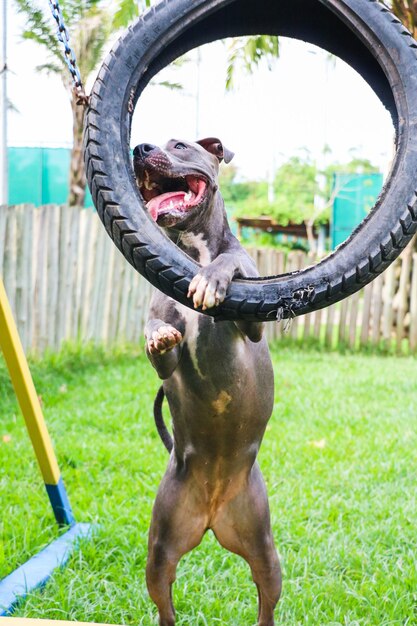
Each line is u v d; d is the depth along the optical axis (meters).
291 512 5.39
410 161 3.00
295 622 4.07
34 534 4.98
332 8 3.08
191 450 3.58
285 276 3.01
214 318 3.06
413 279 12.47
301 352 12.35
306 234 24.22
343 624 4.10
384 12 3.07
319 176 24.98
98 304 10.62
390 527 5.12
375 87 3.39
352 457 6.58
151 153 3.18
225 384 3.41
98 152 3.02
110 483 5.86
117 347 10.99
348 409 8.20
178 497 3.61
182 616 4.16
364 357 12.12
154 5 3.13
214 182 3.43
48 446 5.04
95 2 13.28
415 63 3.02
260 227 23.81
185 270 2.98
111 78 3.07
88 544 4.85
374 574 4.57
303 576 4.54
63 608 4.19
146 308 11.66
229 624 4.11
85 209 10.30
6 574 4.58
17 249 9.15
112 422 7.43
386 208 2.99
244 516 3.65
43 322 9.59
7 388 8.35
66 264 9.92
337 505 5.55
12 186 22.77
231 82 10.25
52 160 22.69
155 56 3.14
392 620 4.09
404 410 8.19
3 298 4.81
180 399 3.52
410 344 12.50
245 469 3.64
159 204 3.27
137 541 4.92
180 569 4.63
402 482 6.03
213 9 3.13
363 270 2.97
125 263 11.08
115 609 4.20
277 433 7.26
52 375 9.06
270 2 3.19
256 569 3.69
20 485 5.79
